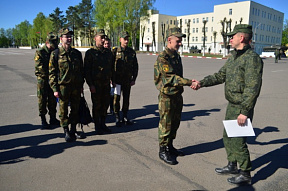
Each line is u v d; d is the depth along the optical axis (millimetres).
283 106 6715
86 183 2873
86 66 4254
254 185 2895
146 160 3500
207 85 3078
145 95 8070
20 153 3682
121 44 4934
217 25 63250
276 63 24312
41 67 4523
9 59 23578
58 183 2867
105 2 50781
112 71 4684
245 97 2568
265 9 63469
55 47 4629
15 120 5273
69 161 3438
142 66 18125
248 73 2578
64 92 3953
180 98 3469
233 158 2977
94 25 62125
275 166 3363
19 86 9406
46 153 3691
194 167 3322
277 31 71688
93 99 4406
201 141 4266
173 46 3227
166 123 3367
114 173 3115
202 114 5965
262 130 4836
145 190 2750
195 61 25531
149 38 71375
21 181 2904
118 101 4961
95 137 4375
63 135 4461
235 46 2719
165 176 3066
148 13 50688
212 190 2781
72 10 61812
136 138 4352
